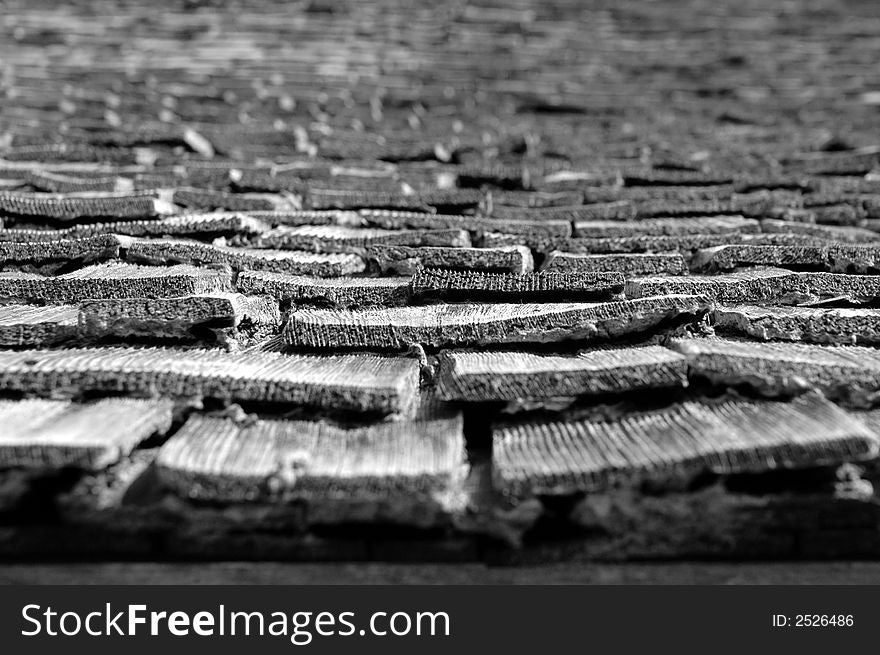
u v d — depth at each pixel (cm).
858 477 140
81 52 527
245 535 145
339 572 143
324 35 572
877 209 279
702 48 585
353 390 152
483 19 625
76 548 144
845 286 195
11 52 522
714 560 145
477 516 142
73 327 177
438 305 199
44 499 143
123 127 375
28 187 284
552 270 217
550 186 317
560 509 144
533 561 145
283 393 153
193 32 570
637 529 144
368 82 489
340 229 250
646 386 154
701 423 145
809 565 144
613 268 218
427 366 174
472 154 357
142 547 145
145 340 181
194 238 235
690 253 234
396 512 142
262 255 218
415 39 581
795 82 514
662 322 181
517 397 155
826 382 153
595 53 573
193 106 427
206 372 155
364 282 207
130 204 246
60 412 148
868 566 143
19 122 386
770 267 215
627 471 134
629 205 277
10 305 193
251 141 369
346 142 363
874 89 491
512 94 477
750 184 312
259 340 186
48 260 220
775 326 176
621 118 448
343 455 139
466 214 278
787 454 131
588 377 155
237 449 140
